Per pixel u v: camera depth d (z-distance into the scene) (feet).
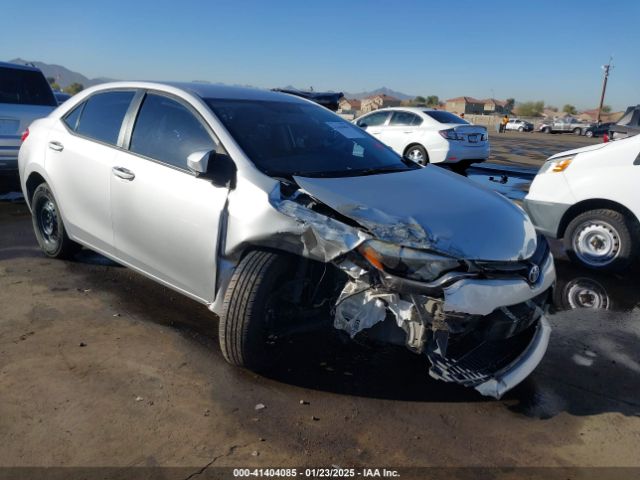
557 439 9.49
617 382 11.52
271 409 9.82
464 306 8.93
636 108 32.89
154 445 8.74
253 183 10.48
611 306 15.80
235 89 13.83
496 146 80.48
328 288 10.57
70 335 12.08
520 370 10.22
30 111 24.45
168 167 11.87
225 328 10.12
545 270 10.66
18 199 25.86
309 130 13.14
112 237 13.33
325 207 10.14
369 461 8.69
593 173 18.19
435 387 10.83
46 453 8.43
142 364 11.05
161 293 14.61
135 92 13.65
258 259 10.08
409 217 9.85
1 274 15.35
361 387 10.67
